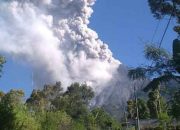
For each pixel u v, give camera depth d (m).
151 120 86.56
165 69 24.27
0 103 31.61
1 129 30.44
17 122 32.22
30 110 43.09
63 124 48.97
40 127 42.53
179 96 24.52
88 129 70.75
